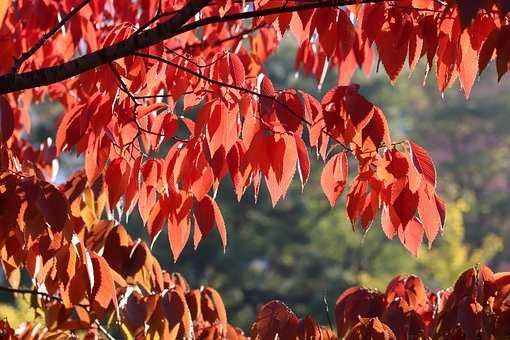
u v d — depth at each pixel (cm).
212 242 1722
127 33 307
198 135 297
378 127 292
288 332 315
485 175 2164
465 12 266
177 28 296
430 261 1235
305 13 302
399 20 300
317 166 1706
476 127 2211
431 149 2222
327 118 295
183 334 322
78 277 302
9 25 350
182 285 351
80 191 321
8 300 1344
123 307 316
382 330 310
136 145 312
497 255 2030
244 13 297
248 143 298
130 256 322
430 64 297
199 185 305
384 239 1549
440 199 304
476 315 306
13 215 292
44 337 346
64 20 306
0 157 316
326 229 1571
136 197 312
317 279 1664
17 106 393
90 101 305
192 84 319
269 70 1725
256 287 1712
